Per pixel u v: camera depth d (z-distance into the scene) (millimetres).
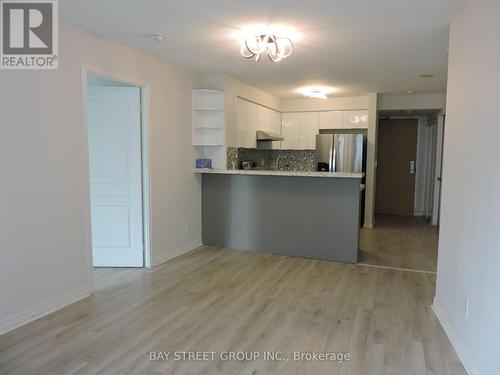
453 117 2785
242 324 2850
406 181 8305
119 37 3447
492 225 1963
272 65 4488
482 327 2074
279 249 4883
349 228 4480
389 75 5008
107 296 3385
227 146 5129
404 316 3012
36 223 2881
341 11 2803
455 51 2824
